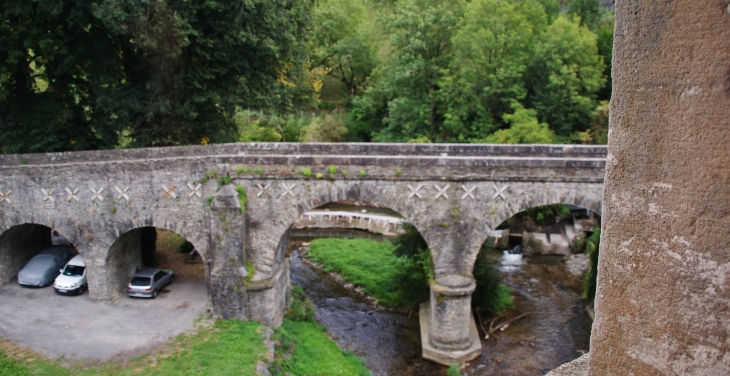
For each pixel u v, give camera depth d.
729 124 3.11
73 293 27.14
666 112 3.42
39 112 29.20
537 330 27.56
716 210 3.22
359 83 63.72
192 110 30.38
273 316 24.97
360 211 46.84
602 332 4.09
